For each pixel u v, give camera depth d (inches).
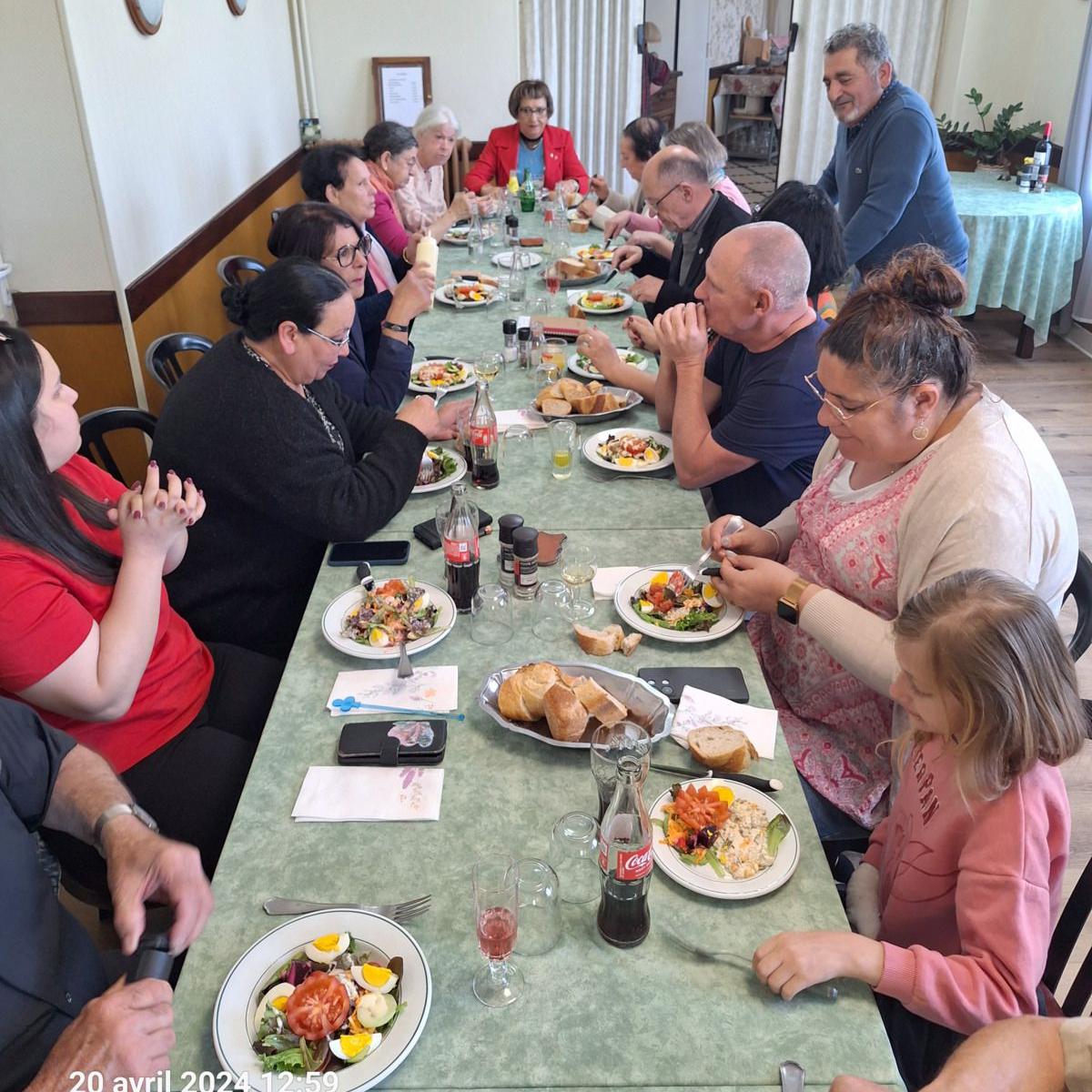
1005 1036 38.3
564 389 105.2
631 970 43.8
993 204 195.8
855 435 60.8
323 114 243.8
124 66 132.8
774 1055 40.1
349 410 92.9
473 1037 40.9
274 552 82.2
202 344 117.8
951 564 57.8
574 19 241.3
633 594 70.6
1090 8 195.0
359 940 44.1
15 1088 40.5
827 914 46.6
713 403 101.3
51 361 60.1
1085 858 91.7
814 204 93.1
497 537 79.8
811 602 64.7
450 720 59.3
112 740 65.7
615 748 50.4
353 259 106.1
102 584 60.5
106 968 53.4
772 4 357.4
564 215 174.9
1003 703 42.1
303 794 53.5
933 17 237.1
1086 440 171.8
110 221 126.0
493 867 47.3
